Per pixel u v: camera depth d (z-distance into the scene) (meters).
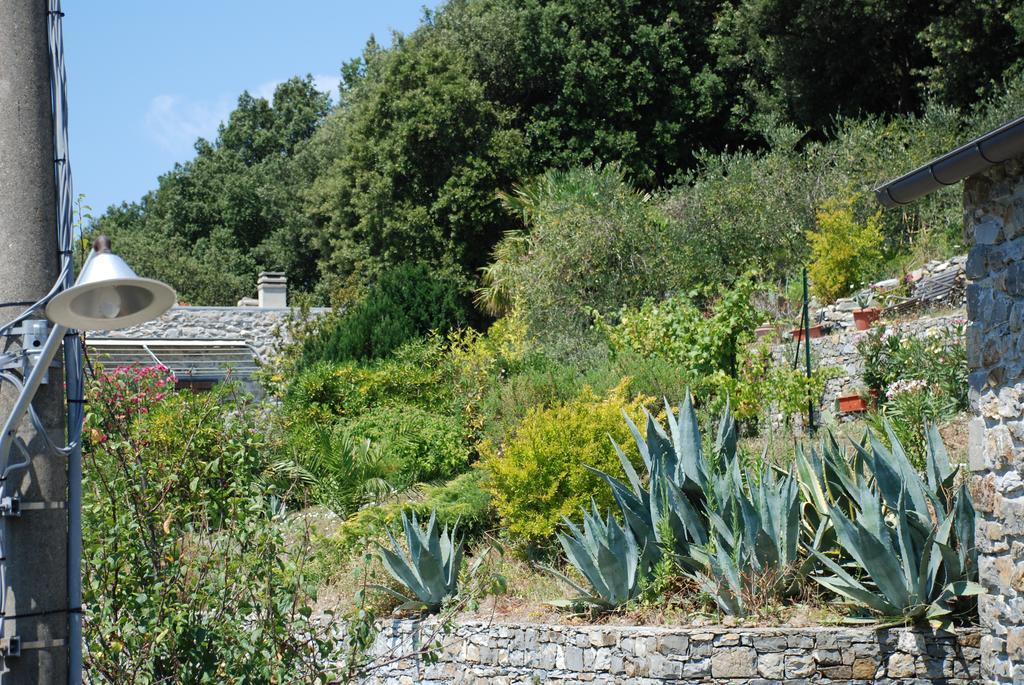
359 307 18.98
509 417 12.76
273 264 44.69
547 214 19.30
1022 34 20.56
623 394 11.77
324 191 32.12
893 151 20.47
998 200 6.71
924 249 16.97
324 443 12.79
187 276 40.94
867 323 13.95
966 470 8.91
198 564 5.95
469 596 8.69
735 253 20.12
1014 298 6.54
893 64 24.95
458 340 16.95
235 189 46.09
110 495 6.01
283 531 6.66
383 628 9.23
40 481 3.88
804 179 20.39
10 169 3.96
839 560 8.41
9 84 3.99
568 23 28.89
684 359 14.70
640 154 28.09
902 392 11.51
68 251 4.02
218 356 21.73
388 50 31.47
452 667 8.94
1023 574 6.45
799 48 25.44
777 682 7.69
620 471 10.39
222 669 5.65
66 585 3.96
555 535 10.33
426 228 26.31
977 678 7.32
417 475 13.12
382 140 27.31
